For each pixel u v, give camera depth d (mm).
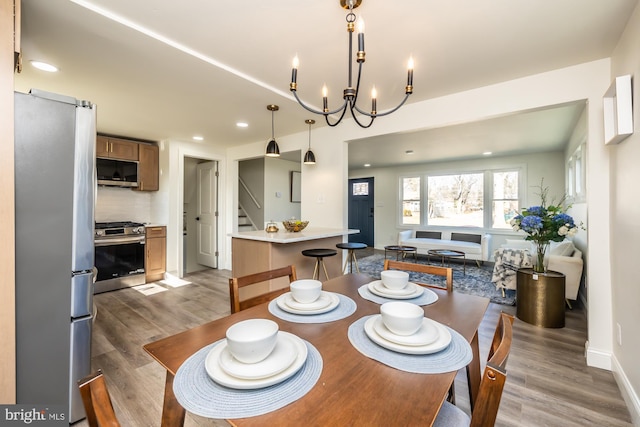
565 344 2404
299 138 4016
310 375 734
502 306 3344
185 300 3492
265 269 2891
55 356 1443
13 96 1276
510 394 1761
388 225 7484
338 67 2191
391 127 3064
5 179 1273
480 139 4434
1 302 1272
